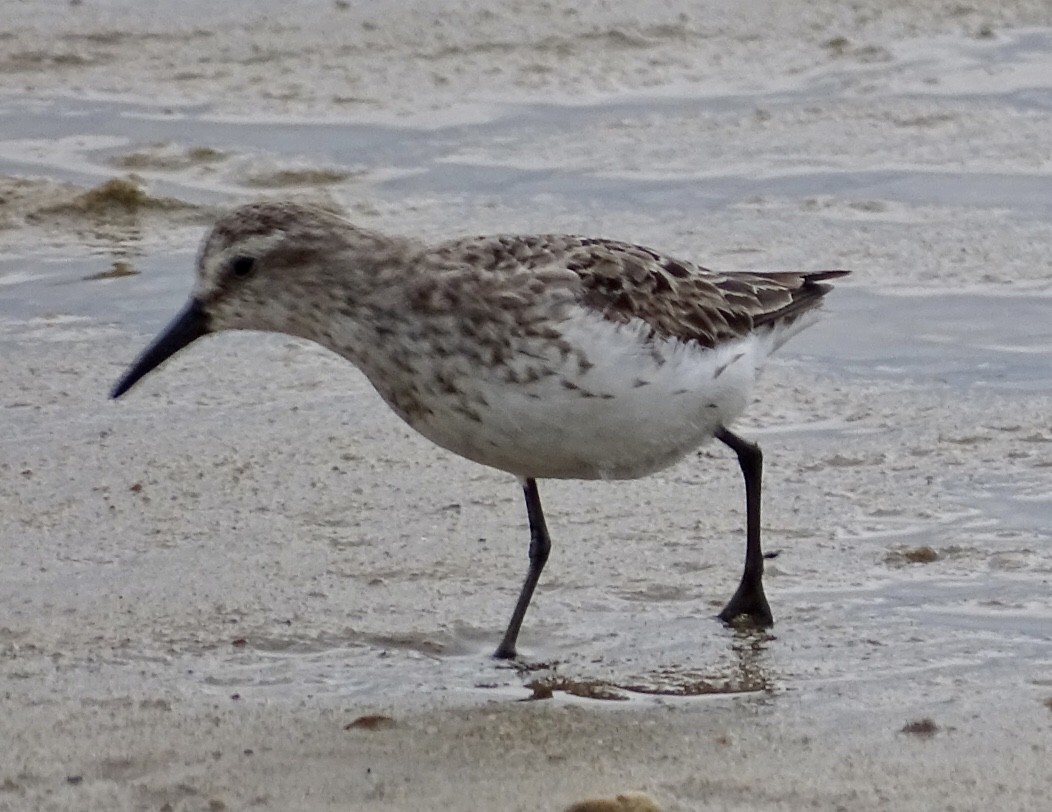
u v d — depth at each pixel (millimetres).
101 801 8828
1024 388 14688
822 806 8750
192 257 17406
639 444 10609
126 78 21625
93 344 15664
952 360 15219
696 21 23312
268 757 9320
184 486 13109
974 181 18609
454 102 20969
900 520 12461
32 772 9148
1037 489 12898
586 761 9266
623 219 17875
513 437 10375
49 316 16219
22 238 17812
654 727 9703
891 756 9289
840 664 10500
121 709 9922
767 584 11562
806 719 9781
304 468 13422
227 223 10906
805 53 22281
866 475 13172
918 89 21062
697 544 12141
